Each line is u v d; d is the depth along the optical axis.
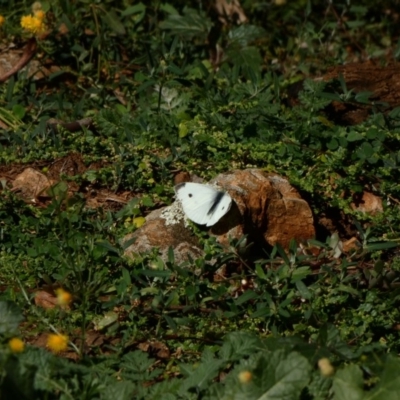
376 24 14.00
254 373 6.26
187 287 7.88
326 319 7.76
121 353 7.32
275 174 9.10
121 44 12.52
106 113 10.32
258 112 10.22
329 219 9.27
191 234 8.53
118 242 8.46
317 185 9.36
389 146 9.98
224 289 7.91
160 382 7.03
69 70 11.84
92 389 6.46
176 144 9.96
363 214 9.27
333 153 9.56
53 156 9.72
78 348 7.41
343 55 12.96
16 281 8.18
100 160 9.72
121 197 9.38
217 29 13.12
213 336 7.64
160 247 8.47
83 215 9.00
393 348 7.63
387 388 6.21
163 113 10.59
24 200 9.30
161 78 11.17
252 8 13.88
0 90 11.29
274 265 8.50
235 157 9.62
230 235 8.39
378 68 11.29
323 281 8.21
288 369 6.26
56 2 12.45
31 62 11.92
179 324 7.71
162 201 9.20
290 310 7.80
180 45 12.38
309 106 10.30
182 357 7.49
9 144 10.18
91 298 7.84
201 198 8.34
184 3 13.48
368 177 9.53
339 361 6.79
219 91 10.90
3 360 6.28
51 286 7.91
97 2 12.35
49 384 6.36
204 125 10.02
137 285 8.16
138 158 9.59
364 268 8.48
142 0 13.23
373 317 7.83
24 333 7.54
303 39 12.90
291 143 9.73
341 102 10.52
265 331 7.74
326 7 14.10
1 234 8.56
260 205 8.67
